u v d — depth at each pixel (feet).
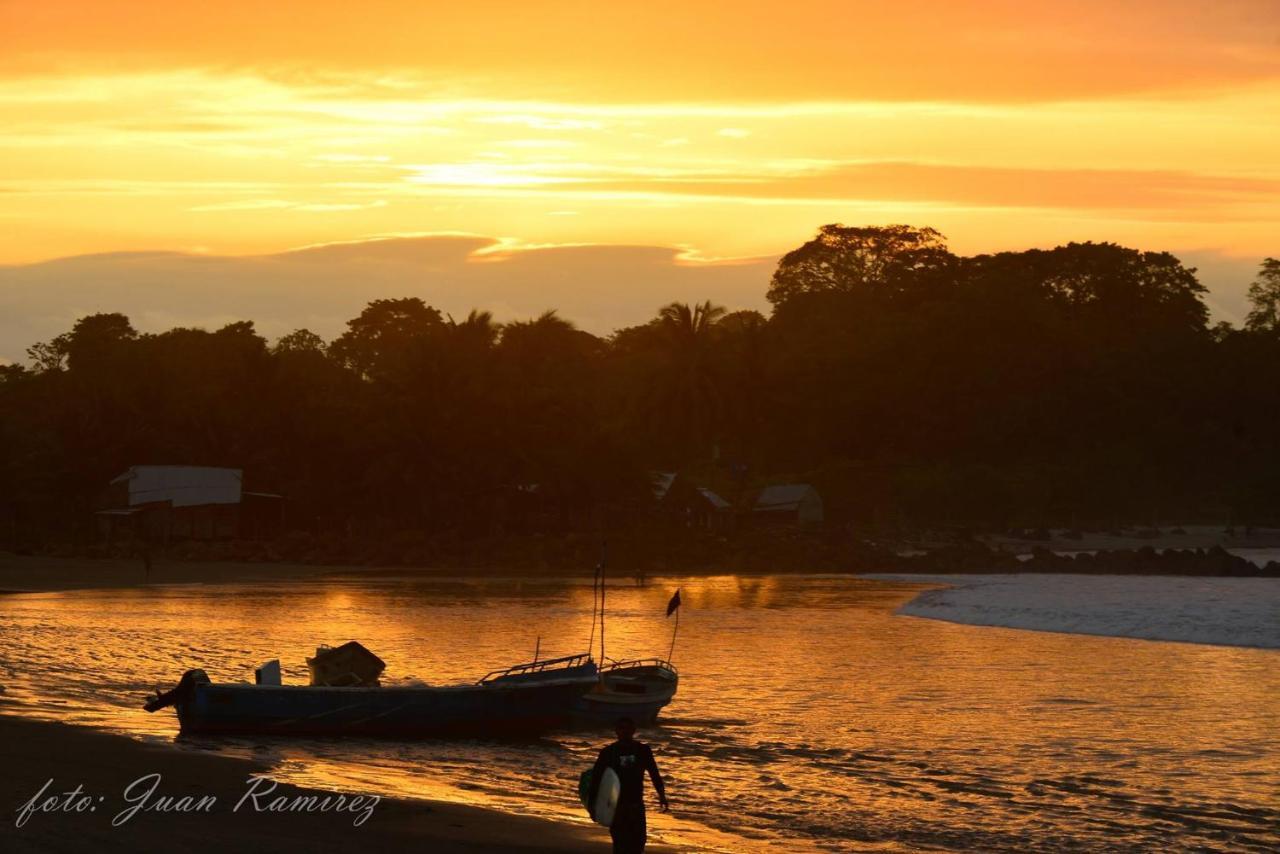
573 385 504.02
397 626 201.05
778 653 170.50
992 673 149.69
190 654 158.81
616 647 175.42
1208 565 353.51
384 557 385.50
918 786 89.71
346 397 472.44
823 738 108.37
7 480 431.02
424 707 108.58
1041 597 252.01
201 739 103.55
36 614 217.97
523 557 388.16
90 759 85.76
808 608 248.32
